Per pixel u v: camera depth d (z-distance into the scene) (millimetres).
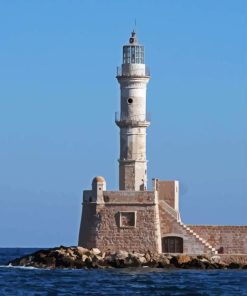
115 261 130125
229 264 131500
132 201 131250
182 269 130250
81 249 132875
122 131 137375
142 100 137375
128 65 137000
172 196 136500
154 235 130625
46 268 133125
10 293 101062
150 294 99875
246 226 132750
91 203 132625
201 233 133125
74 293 100500
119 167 137750
